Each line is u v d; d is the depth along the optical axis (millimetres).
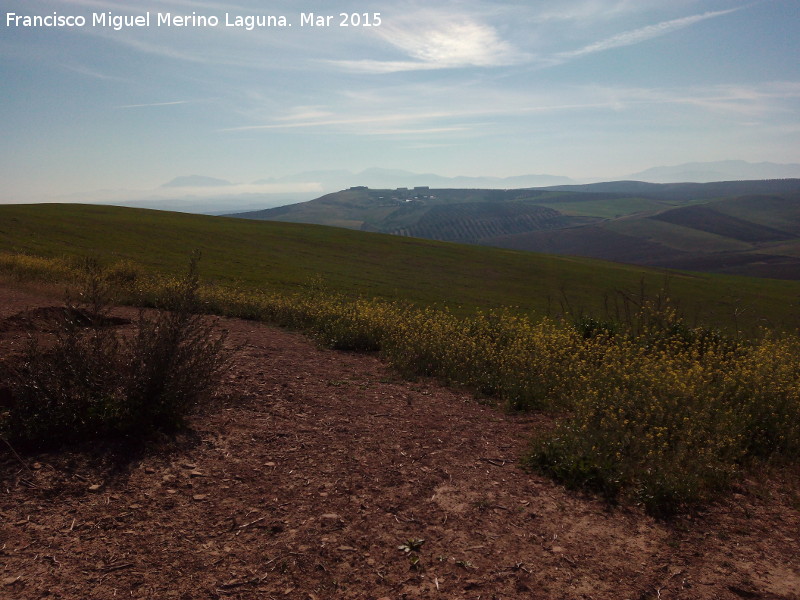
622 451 5422
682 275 55594
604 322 12461
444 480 5008
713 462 5395
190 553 3598
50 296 12641
